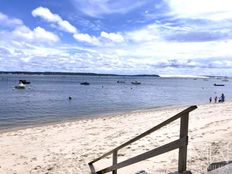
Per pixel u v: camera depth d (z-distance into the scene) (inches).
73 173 368.8
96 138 612.7
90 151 491.5
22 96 2320.4
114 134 655.1
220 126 652.7
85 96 2423.7
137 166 344.5
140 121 879.7
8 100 1958.7
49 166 412.2
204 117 898.7
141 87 4645.7
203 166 307.9
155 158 372.2
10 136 668.1
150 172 310.5
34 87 3774.6
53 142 588.1
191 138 502.3
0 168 412.5
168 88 4515.3
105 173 308.5
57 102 1845.5
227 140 459.2
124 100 2090.3
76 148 522.0
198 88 4798.2
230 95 3021.7
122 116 1057.5
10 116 1179.9
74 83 5654.5
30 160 451.8
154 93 3088.1
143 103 1876.2
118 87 4431.6
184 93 3235.7
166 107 1563.7
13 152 509.7
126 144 231.5
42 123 956.0
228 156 351.9
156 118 946.1
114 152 268.7
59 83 5472.4
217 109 1194.0
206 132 567.8
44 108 1498.5
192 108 128.6
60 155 474.9
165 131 625.3
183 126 139.0
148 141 525.7
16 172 393.7
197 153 380.2
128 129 722.8
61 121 993.5
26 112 1322.6
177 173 142.9
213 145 426.3
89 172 364.8
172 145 148.9
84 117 1114.7
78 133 685.9
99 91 3235.7
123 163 229.0
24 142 596.1
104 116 1115.9
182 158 141.2
